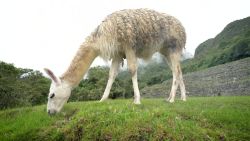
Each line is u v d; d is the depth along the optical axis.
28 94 22.02
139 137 5.48
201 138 5.52
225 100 10.18
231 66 37.09
